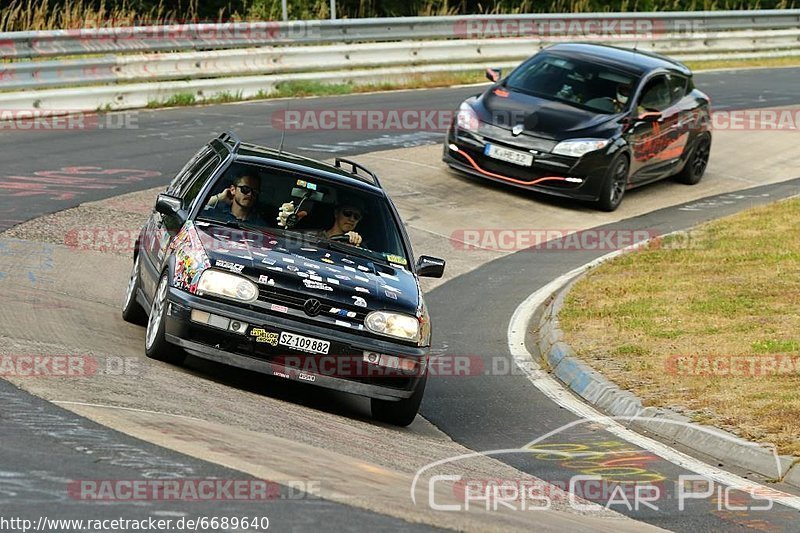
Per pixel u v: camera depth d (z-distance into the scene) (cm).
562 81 3356
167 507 941
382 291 1555
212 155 1834
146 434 1139
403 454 1362
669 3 7425
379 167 3359
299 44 4491
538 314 2350
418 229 2914
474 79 4906
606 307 2264
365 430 1467
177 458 1075
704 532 1227
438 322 2250
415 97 4438
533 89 3338
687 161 3612
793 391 1733
